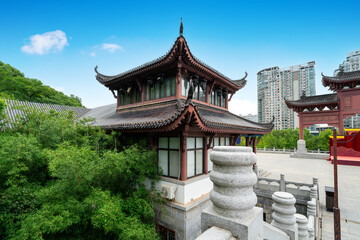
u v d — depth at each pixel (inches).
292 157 1301.7
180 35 404.5
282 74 4387.3
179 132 382.9
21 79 1422.2
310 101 1274.6
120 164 333.1
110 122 516.4
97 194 304.7
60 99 1701.5
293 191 497.7
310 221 290.2
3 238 281.7
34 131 408.2
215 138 517.7
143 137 445.7
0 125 441.1
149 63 512.4
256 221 83.3
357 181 690.2
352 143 1061.8
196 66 480.1
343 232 369.1
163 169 423.8
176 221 377.7
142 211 347.3
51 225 247.0
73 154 283.4
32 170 360.8
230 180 79.7
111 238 356.8
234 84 663.1
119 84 636.1
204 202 415.8
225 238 75.0
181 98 488.1
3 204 285.0
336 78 1131.3
